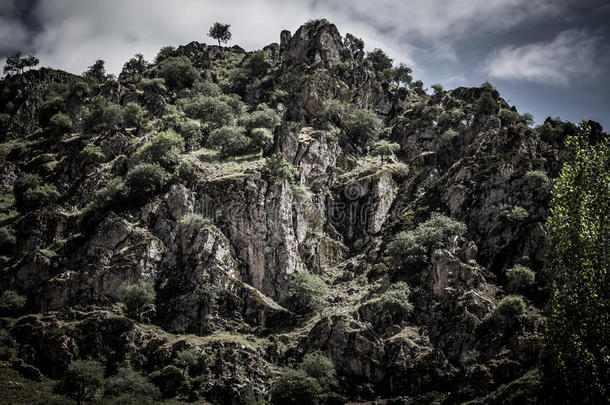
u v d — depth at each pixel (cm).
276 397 8962
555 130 15162
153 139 14500
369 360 9862
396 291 10844
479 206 12669
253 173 13388
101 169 14788
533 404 7612
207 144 16138
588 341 4962
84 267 11512
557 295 5291
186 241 12044
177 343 10150
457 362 9781
